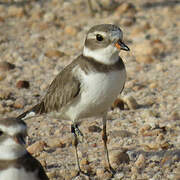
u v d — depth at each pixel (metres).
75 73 10.23
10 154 8.02
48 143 12.14
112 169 10.84
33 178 8.00
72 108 10.53
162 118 13.53
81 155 11.47
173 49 18.55
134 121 13.34
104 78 9.96
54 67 17.06
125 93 14.95
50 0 24.09
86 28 20.41
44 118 13.57
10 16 22.00
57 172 10.65
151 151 11.62
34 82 15.94
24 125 8.26
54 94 10.83
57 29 20.67
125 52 17.39
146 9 22.98
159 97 14.84
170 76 16.36
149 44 18.30
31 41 19.38
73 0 24.02
